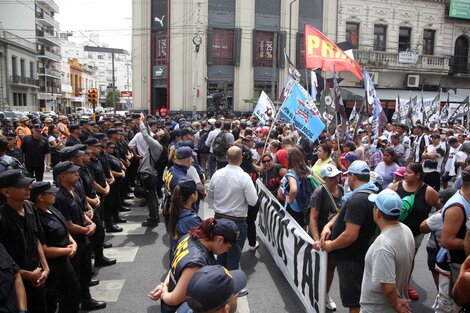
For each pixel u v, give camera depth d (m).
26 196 3.48
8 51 45.19
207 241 2.95
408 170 4.91
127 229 8.02
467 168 3.71
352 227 3.72
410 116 17.52
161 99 33.56
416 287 5.58
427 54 33.88
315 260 4.31
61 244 3.98
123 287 5.43
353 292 3.88
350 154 6.64
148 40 32.88
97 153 6.57
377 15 32.53
